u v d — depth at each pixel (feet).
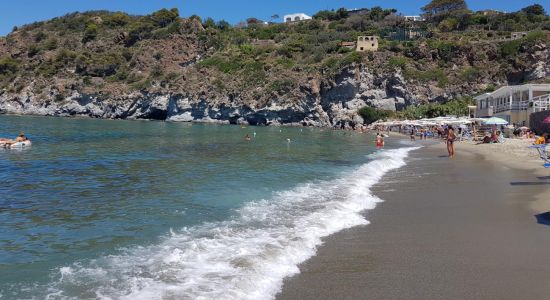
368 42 343.05
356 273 25.49
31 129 199.52
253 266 26.02
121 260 27.35
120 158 88.38
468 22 390.83
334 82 316.19
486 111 208.03
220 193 50.47
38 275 24.89
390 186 56.44
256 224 36.19
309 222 36.76
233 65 378.12
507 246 30.42
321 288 23.29
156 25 474.08
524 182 57.98
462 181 59.93
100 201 45.75
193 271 25.17
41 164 77.56
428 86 298.15
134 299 21.39
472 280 24.31
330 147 127.85
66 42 464.65
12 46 461.37
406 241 31.78
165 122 340.18
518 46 297.12
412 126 220.64
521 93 176.76
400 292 22.79
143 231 34.19
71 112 384.27
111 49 447.01
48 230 34.58
